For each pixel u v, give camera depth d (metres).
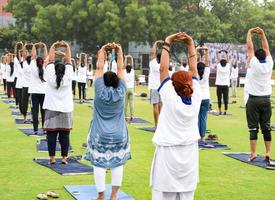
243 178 8.38
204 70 11.22
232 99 25.67
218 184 7.94
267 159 9.30
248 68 9.56
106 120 6.68
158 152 5.25
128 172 8.55
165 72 5.38
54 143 8.92
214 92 30.80
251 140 9.63
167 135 5.18
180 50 45.88
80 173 8.31
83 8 43.53
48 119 8.84
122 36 44.28
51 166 8.81
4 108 18.53
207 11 45.09
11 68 21.59
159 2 44.66
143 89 32.31
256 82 9.28
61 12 43.28
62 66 8.72
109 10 42.81
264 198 7.22
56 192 7.22
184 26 44.50
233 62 27.77
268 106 9.35
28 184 7.64
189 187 5.22
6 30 49.25
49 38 45.75
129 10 42.81
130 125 14.80
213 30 44.41
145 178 8.16
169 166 5.16
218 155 10.29
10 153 10.02
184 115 5.15
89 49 47.66
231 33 46.97
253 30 9.38
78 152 10.23
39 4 46.06
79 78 21.78
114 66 11.98
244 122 16.06
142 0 44.81
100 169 6.61
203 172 8.73
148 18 44.03
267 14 48.03
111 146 6.61
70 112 8.94
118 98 6.64
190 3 47.19
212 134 12.68
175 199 5.26
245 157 10.01
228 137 12.79
